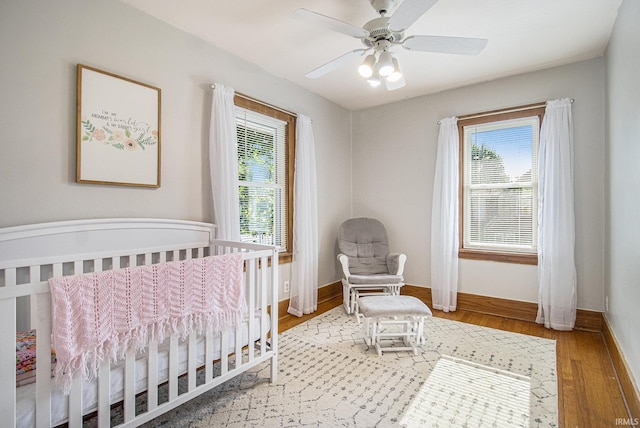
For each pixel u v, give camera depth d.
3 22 1.60
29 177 1.69
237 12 2.16
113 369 1.34
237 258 1.71
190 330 1.52
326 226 3.95
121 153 2.03
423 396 1.86
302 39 2.52
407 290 3.92
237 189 2.62
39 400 1.10
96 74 1.91
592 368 2.18
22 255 1.62
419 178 3.84
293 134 3.40
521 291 3.20
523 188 3.26
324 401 1.80
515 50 2.68
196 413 1.69
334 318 3.24
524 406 1.76
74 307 1.14
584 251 2.89
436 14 2.15
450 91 3.61
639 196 1.68
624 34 1.99
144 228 2.12
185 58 2.40
